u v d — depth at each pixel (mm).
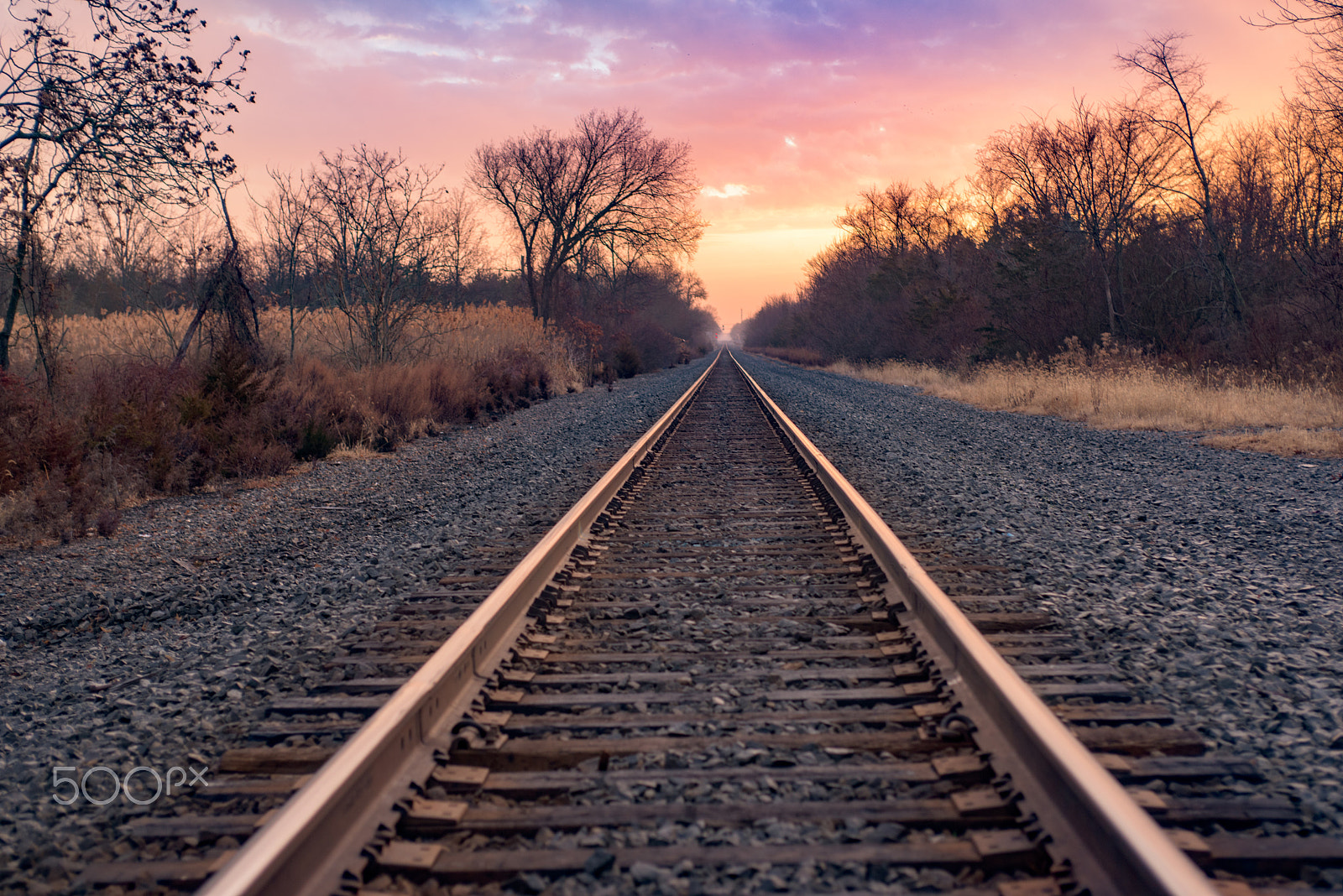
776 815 2463
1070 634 4098
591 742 2932
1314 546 5801
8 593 5969
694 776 2695
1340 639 3961
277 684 3799
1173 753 2844
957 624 3318
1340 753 2828
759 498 7863
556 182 41031
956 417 16000
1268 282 21609
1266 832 2355
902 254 47469
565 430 15359
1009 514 6996
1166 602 4574
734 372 44938
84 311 16938
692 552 5812
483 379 20703
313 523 8016
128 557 6934
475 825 2420
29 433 9156
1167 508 7180
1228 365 18188
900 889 2129
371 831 2312
